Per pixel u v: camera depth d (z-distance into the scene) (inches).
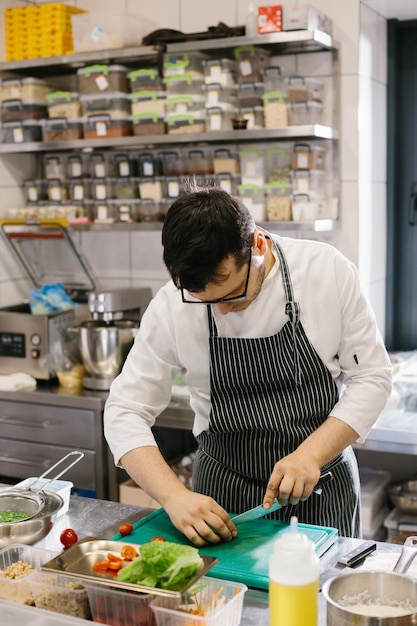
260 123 125.0
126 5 140.8
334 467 75.6
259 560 61.9
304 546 47.7
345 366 75.4
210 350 73.9
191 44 123.5
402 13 131.6
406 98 138.9
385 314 143.3
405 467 134.6
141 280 147.4
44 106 143.9
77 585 55.1
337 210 127.9
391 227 140.8
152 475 67.8
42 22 137.9
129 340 127.8
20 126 142.1
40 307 135.3
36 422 127.8
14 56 141.6
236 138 122.8
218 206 59.3
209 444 78.7
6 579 56.4
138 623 51.9
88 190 143.6
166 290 75.1
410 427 106.7
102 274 151.0
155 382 75.4
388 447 106.6
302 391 74.0
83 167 143.3
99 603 53.0
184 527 63.9
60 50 137.1
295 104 121.6
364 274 131.6
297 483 63.7
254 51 122.6
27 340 132.8
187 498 65.4
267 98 122.9
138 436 71.1
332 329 72.9
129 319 136.6
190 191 63.3
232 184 129.9
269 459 75.0
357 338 73.6
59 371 133.4
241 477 76.7
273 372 73.5
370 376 72.6
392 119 138.3
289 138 126.7
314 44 119.1
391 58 136.9
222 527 64.2
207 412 78.0
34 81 141.2
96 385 127.0
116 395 75.0
